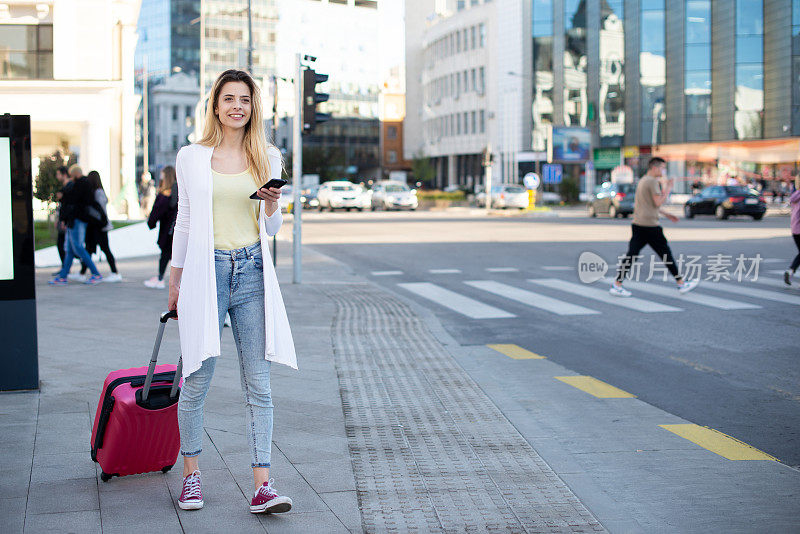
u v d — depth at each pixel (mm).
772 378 7492
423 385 6969
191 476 4160
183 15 121750
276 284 4164
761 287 13961
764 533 4000
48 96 35375
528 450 5230
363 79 119625
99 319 10211
